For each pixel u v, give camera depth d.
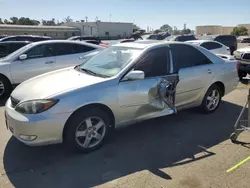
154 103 4.14
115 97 3.71
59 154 3.64
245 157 3.53
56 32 55.81
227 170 3.22
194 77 4.68
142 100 3.97
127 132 4.39
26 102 3.32
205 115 5.23
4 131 4.46
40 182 3.01
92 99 3.50
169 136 4.24
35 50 7.20
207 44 12.62
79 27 62.88
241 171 3.19
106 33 62.31
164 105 4.30
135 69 3.94
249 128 3.94
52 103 3.28
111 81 3.71
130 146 3.88
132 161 3.46
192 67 4.70
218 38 18.16
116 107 3.76
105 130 3.77
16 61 6.91
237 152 3.68
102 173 3.18
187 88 4.62
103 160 3.49
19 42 9.95
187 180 3.02
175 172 3.19
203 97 5.05
